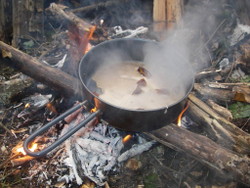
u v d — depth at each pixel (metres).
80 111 0.49
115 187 0.44
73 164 0.45
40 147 0.46
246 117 0.52
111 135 0.48
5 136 0.48
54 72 0.51
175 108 0.39
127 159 0.46
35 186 0.43
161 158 0.47
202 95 0.54
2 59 0.52
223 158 0.40
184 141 0.43
